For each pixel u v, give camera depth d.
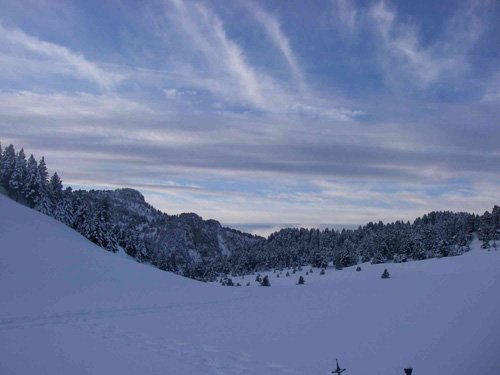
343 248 163.38
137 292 35.62
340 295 30.52
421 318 17.89
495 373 9.81
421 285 30.72
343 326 18.52
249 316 24.17
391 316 19.30
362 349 14.19
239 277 167.75
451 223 168.12
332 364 12.94
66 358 14.21
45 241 49.97
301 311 24.56
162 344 16.88
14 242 45.31
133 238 117.75
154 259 128.00
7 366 12.97
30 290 30.98
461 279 30.86
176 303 30.56
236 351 15.52
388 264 123.94
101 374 12.44
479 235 154.62
